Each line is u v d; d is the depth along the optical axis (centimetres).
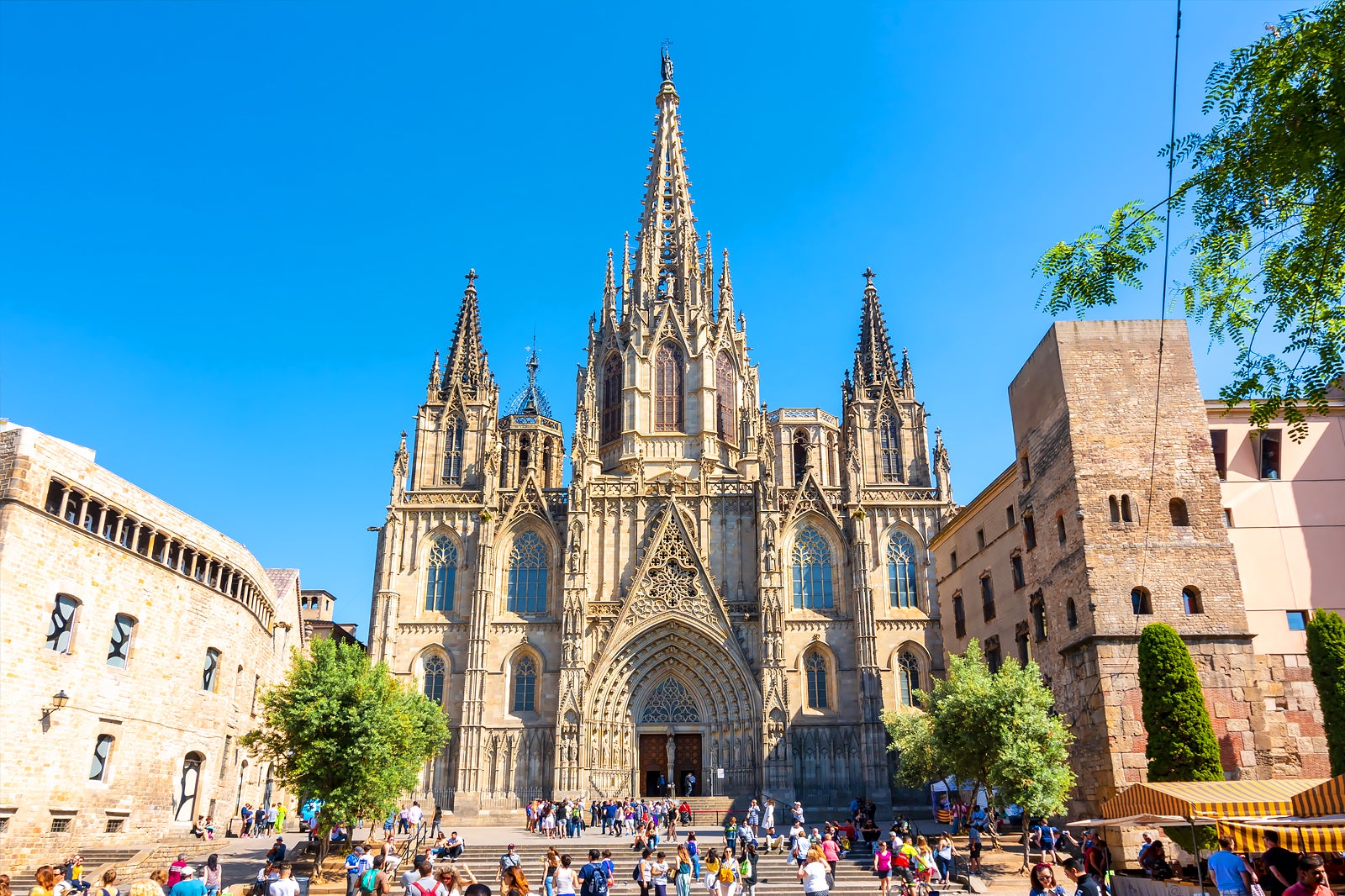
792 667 8869
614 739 8644
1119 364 5212
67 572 4825
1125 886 3494
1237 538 5038
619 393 10556
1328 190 1931
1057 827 5462
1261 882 2911
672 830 6512
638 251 11256
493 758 8575
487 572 9075
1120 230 2208
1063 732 4756
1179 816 3138
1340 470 5125
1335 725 4009
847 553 9231
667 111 11856
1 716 4359
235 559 6519
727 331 10800
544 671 8869
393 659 8962
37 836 4531
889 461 10050
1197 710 4253
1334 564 4984
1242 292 2155
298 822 8494
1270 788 3359
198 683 5978
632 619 8844
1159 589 4816
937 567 8275
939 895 3825
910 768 6234
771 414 11912
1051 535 5369
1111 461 5050
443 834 6150
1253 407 2191
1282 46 1931
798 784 8444
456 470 9881
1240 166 2005
